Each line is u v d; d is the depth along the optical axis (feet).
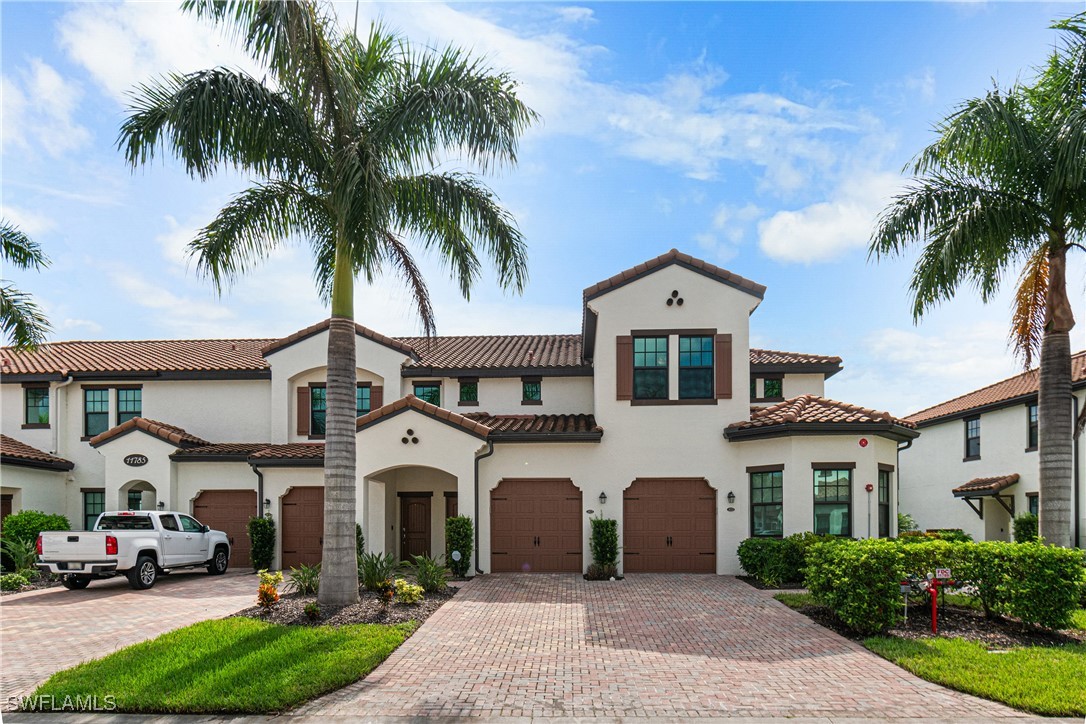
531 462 61.41
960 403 87.66
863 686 27.43
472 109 38.60
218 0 35.99
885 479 57.57
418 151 41.52
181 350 83.25
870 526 54.49
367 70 42.73
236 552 69.21
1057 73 44.88
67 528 68.69
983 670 28.45
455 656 31.96
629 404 61.52
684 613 41.78
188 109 35.70
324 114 39.63
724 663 30.76
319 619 38.01
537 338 86.38
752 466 58.70
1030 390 72.08
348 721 23.97
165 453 68.69
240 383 75.61
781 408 59.77
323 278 47.55
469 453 59.67
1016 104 44.75
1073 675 27.76
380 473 62.54
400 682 28.04
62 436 75.31
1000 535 78.69
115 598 49.52
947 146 45.03
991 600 36.47
